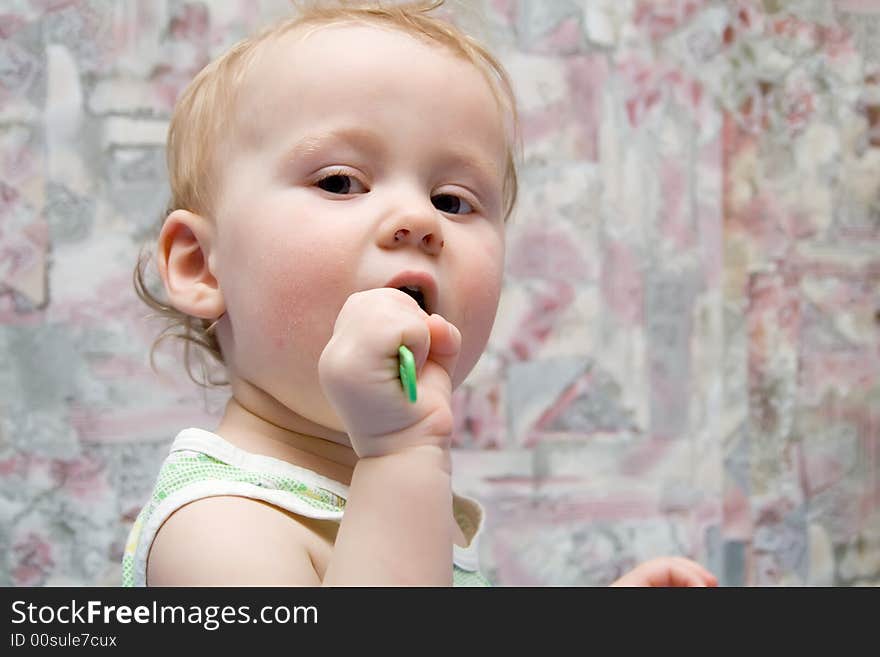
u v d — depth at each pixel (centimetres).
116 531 146
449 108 70
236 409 73
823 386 167
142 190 148
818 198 169
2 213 146
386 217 65
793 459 166
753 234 167
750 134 168
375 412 54
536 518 156
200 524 60
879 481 168
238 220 70
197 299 74
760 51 169
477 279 69
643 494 159
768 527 164
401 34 73
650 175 162
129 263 148
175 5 150
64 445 146
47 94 148
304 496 67
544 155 159
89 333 146
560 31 160
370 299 56
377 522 53
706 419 162
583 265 160
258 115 71
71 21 149
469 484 155
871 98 172
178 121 85
